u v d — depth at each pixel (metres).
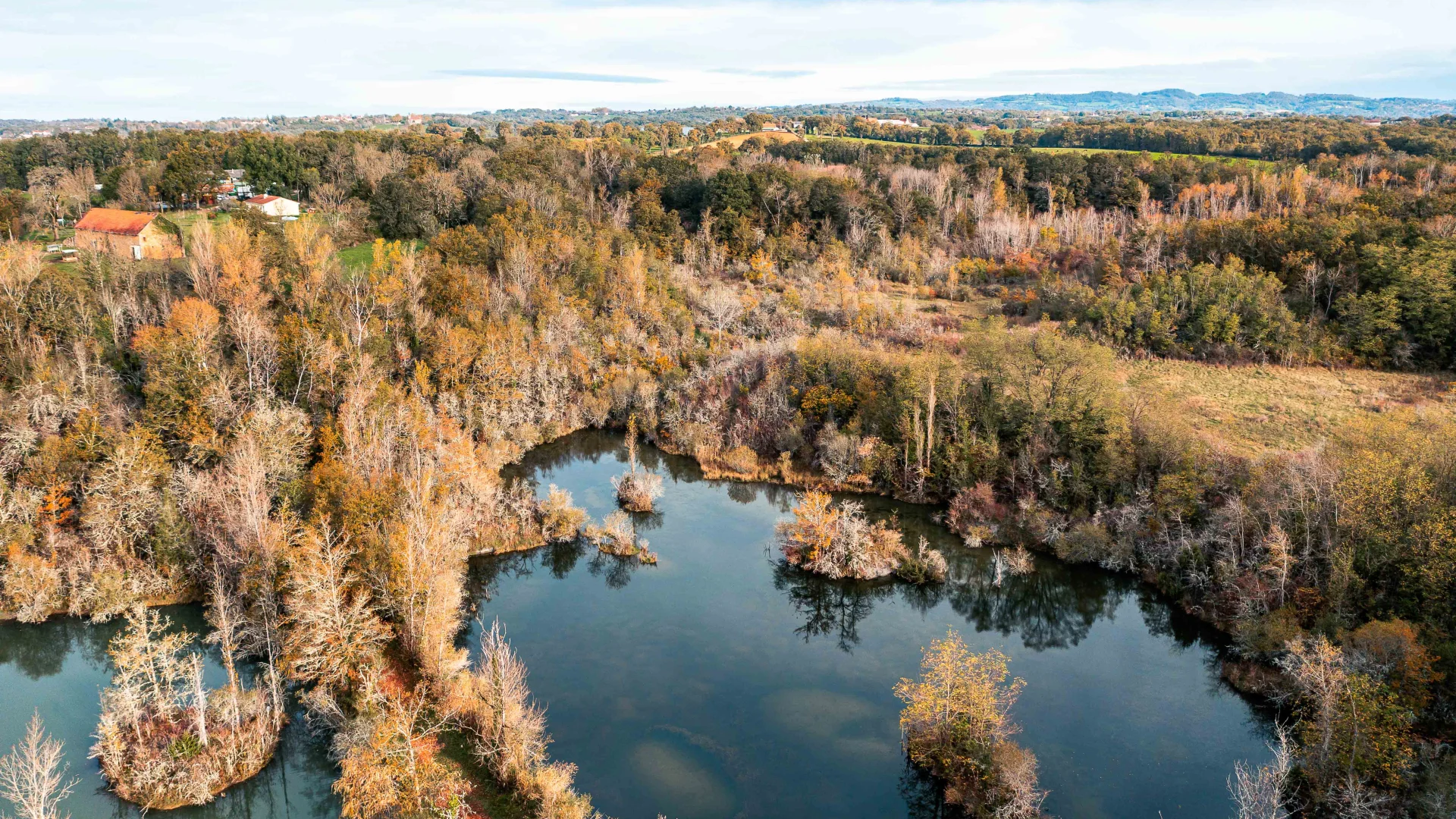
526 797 35.19
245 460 51.41
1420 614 41.12
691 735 41.00
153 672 41.03
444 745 38.91
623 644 49.44
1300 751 36.91
